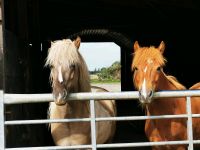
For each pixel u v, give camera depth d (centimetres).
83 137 441
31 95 394
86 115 450
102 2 1091
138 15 1245
